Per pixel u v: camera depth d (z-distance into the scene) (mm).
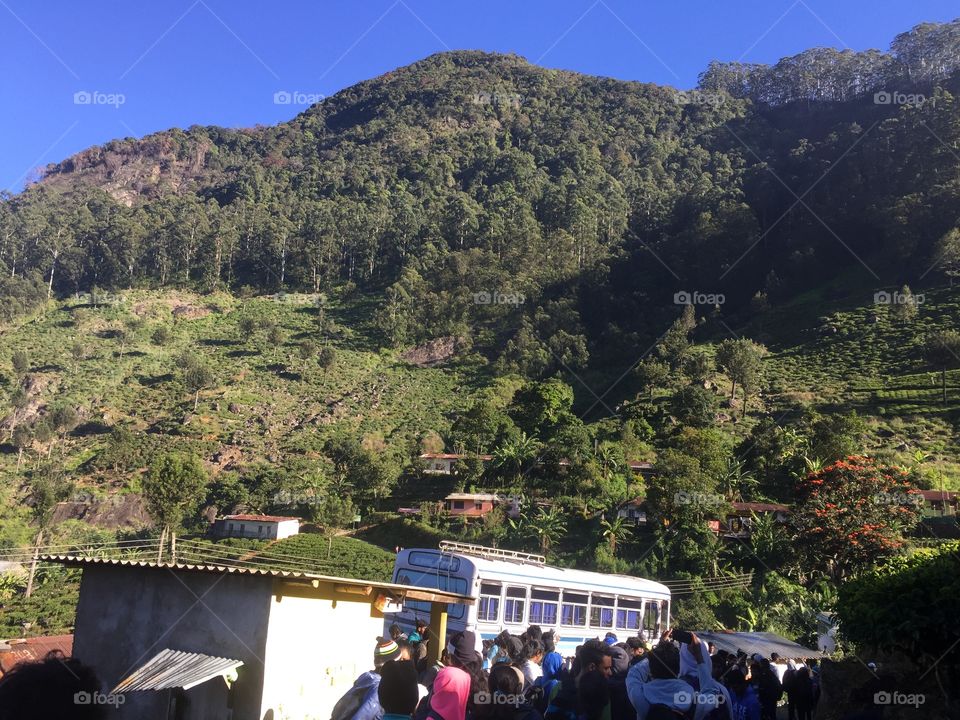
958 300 97000
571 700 7797
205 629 10898
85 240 159375
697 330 114188
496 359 117938
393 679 6246
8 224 163625
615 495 61844
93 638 11609
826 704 13469
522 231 151250
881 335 95938
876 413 77875
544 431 80500
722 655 11719
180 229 158250
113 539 68188
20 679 3484
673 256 132750
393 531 63281
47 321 131500
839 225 125062
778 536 48719
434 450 83125
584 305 129250
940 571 12102
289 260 158625
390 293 140000
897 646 12273
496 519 59844
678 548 50344
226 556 57438
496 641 10867
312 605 11109
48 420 93312
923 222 113250
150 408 100312
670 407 81938
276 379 110562
